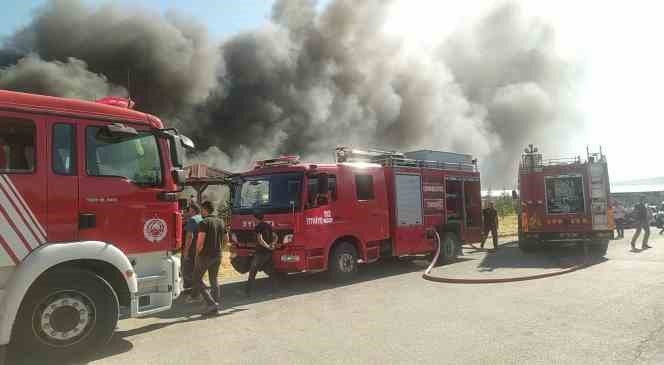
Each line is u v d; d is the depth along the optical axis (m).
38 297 4.26
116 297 4.65
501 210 29.02
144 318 6.16
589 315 5.48
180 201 5.73
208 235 6.27
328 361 4.19
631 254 11.45
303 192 7.96
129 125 5.03
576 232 11.68
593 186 11.55
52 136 4.50
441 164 11.17
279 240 7.95
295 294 7.61
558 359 4.03
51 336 4.31
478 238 11.95
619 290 6.87
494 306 6.11
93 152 4.74
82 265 4.70
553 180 12.03
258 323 5.73
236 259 8.41
